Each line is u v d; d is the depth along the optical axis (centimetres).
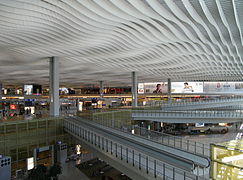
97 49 2430
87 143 1738
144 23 1661
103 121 2300
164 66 3597
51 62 2783
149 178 1012
